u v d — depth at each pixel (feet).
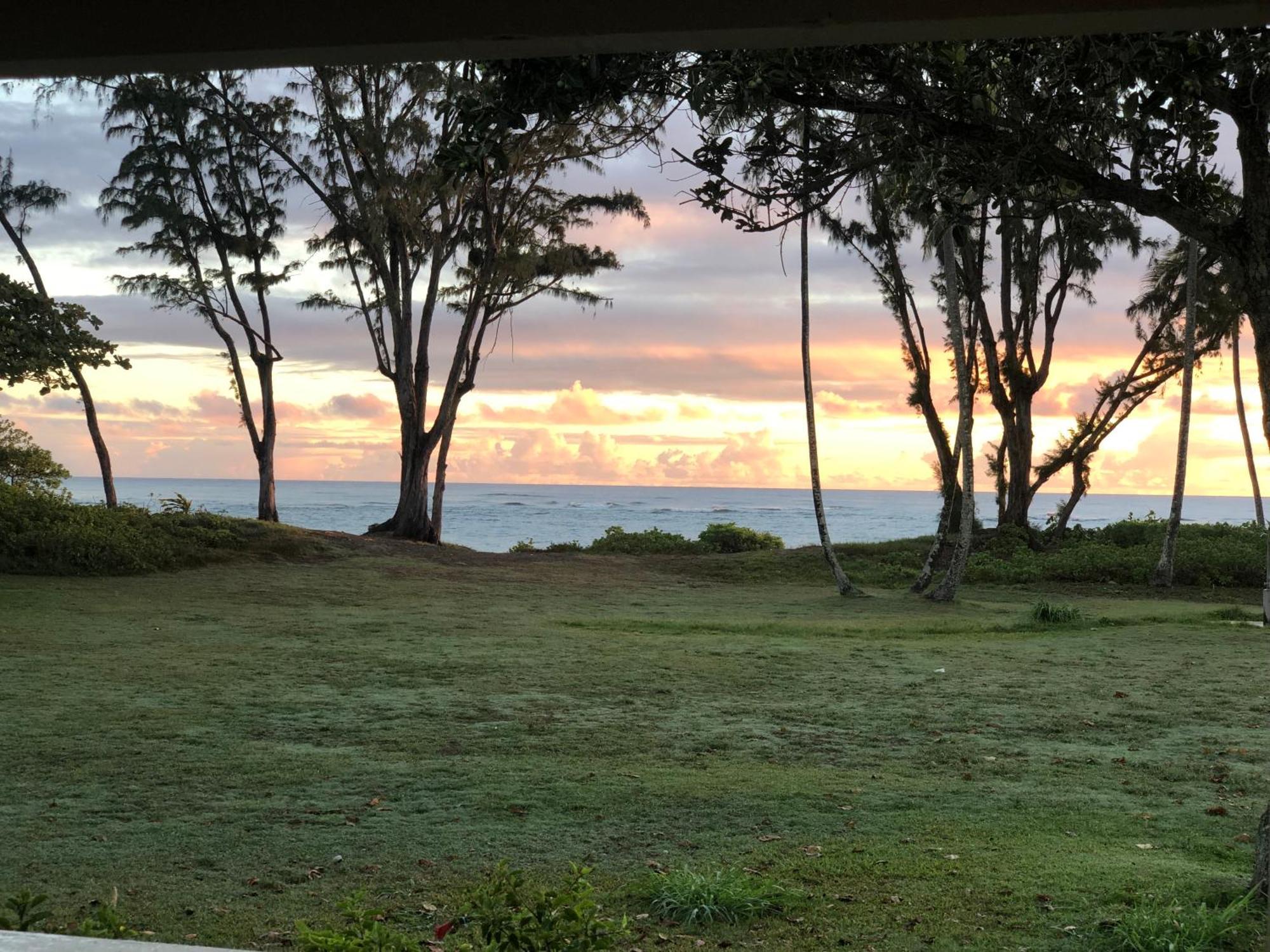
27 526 81.46
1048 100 15.21
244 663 44.45
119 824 22.52
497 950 12.67
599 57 14.58
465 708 36.04
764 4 6.87
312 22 7.26
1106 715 36.27
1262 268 14.73
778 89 15.64
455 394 118.73
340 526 326.85
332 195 114.83
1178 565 92.43
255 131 111.65
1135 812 24.48
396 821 23.11
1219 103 14.93
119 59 7.53
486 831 22.39
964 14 6.72
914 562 102.27
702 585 91.71
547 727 33.32
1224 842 22.09
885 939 16.51
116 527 87.20
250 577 83.05
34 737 30.19
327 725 33.04
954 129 15.65
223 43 7.35
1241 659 49.37
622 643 52.95
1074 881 18.98
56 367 70.54
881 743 32.09
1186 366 89.56
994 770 28.68
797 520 398.01
